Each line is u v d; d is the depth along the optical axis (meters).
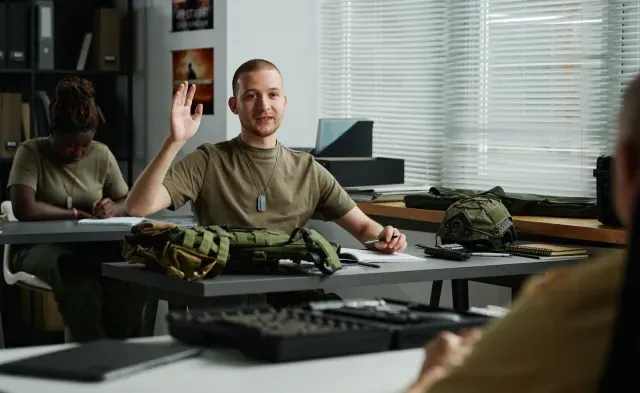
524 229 3.99
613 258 1.17
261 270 3.03
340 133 4.96
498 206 3.69
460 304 3.83
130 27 6.10
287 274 2.98
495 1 4.80
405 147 5.31
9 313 5.76
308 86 5.62
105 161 4.83
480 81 4.92
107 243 4.54
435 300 3.94
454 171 5.06
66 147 4.67
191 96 3.45
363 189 4.82
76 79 4.71
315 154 4.95
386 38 5.36
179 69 5.73
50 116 4.70
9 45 5.73
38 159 4.69
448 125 5.08
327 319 1.83
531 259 3.49
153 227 3.00
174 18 5.75
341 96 5.60
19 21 5.75
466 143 4.98
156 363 1.63
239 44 5.37
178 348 1.74
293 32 5.54
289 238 3.02
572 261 3.55
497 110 4.82
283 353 1.67
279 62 5.50
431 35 5.14
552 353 1.16
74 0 6.24
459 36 5.01
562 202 4.11
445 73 5.08
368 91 5.48
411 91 5.26
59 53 6.23
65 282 4.29
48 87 6.14
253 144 3.70
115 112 6.32
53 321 5.61
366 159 4.91
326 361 1.70
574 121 4.46
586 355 1.15
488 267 3.32
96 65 6.06
